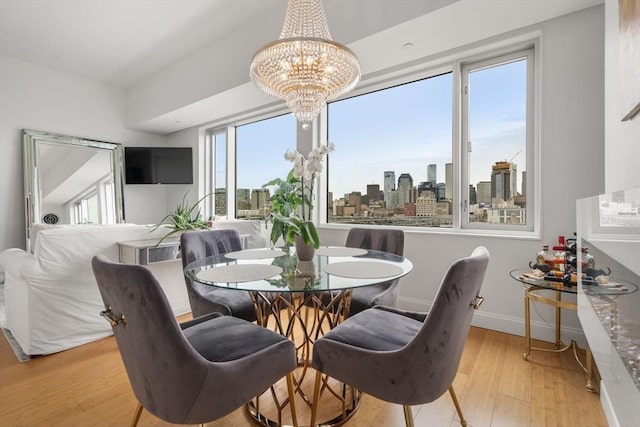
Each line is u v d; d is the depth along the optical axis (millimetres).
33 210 4031
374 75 2984
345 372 1105
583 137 2055
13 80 3943
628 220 833
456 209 2678
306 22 1924
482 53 2523
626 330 891
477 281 1035
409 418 1037
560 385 1665
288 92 2020
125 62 4012
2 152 3883
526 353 1950
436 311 965
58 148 4273
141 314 866
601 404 1496
